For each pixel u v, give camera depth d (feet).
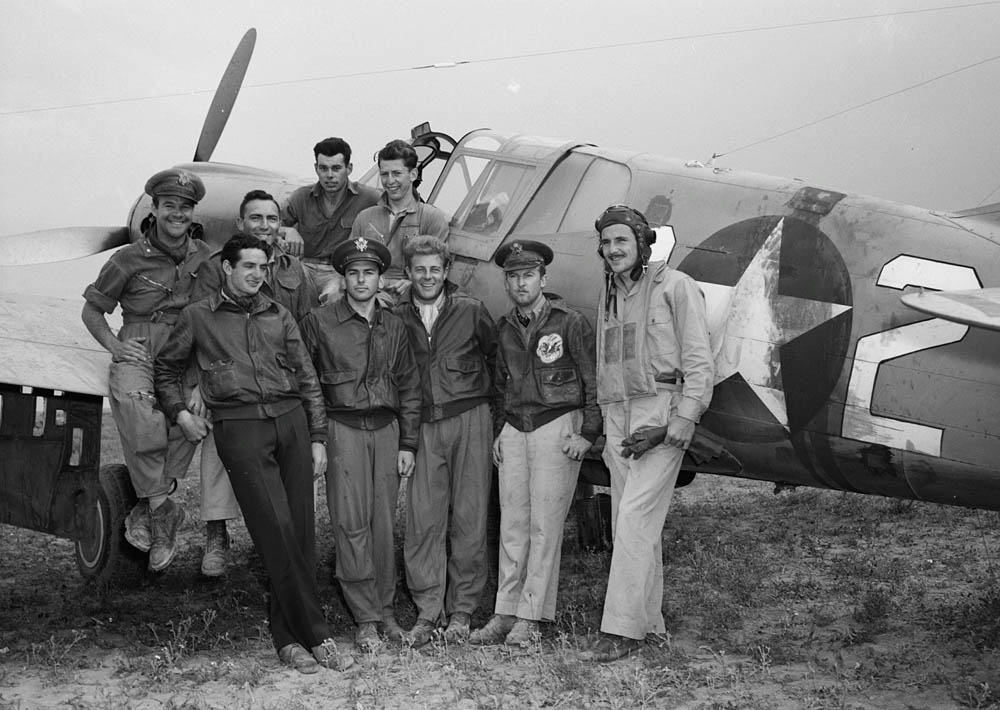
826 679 13.60
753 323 15.01
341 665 14.17
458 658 14.35
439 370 15.62
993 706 12.32
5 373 15.37
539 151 18.10
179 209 16.17
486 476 15.79
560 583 19.88
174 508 16.49
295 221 18.97
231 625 16.69
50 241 21.83
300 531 14.69
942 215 14.62
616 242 14.48
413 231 17.38
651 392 14.51
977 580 19.20
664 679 13.37
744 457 15.58
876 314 14.12
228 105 26.89
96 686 13.57
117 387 15.78
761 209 15.57
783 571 20.59
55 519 18.37
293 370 14.90
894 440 13.91
